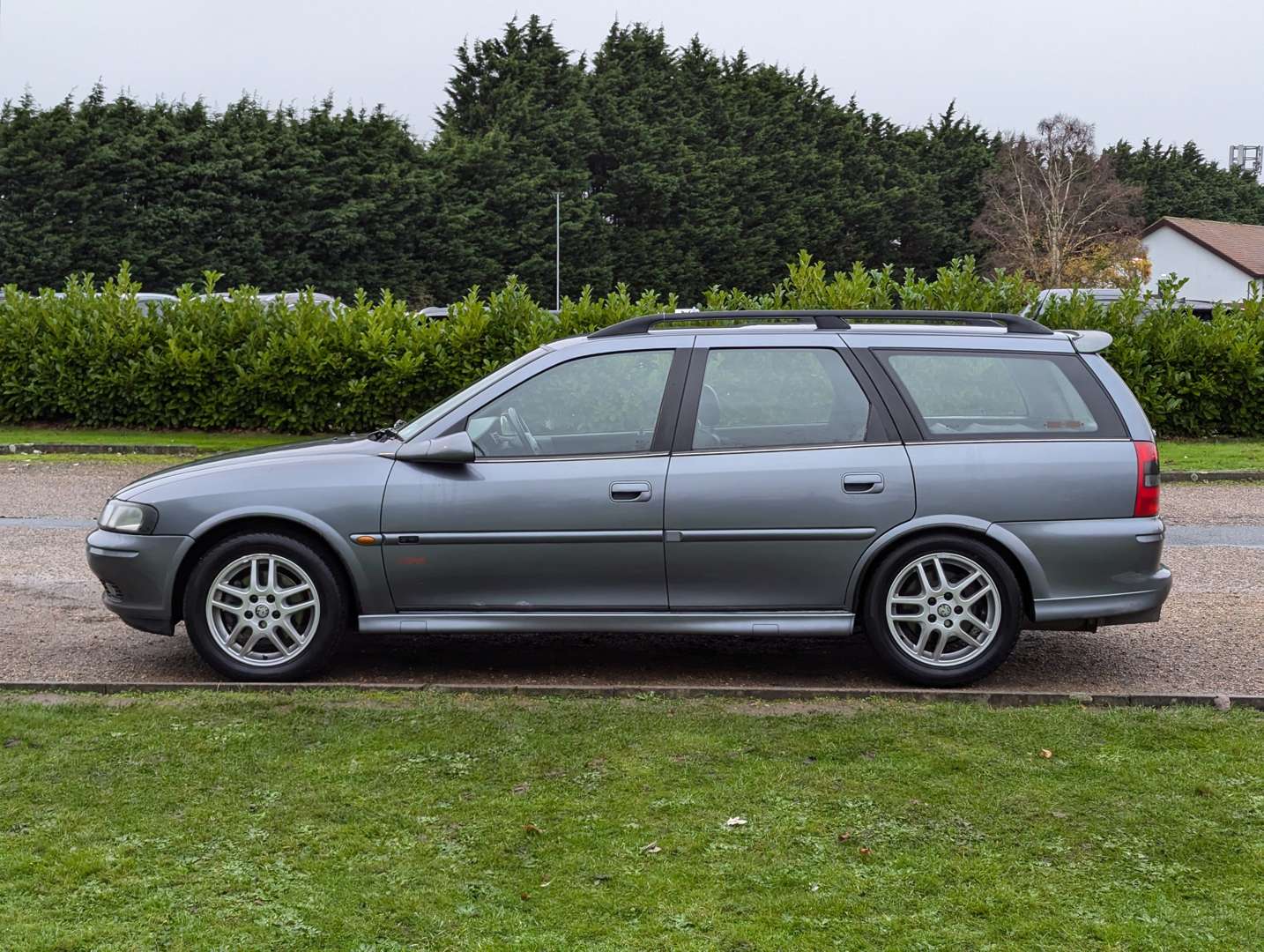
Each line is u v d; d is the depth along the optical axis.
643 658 6.42
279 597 5.78
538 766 4.60
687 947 3.30
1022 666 6.32
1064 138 70.19
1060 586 5.77
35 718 5.08
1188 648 6.70
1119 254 66.75
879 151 82.88
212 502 5.77
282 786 4.39
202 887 3.63
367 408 17.06
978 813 4.18
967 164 81.44
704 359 5.90
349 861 3.80
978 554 5.71
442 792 4.36
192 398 17.45
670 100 73.88
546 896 3.59
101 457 15.52
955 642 5.82
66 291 18.23
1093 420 5.87
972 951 3.29
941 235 78.38
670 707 5.34
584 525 5.70
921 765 4.62
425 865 3.79
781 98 79.25
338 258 57.25
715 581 5.75
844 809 4.21
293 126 57.62
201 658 6.20
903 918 3.47
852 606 5.78
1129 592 5.81
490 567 5.75
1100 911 3.52
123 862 3.78
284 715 5.18
